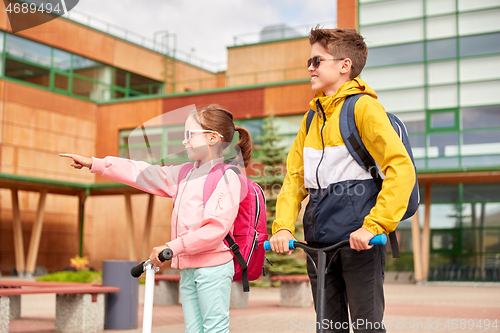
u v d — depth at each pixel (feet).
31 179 67.31
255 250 8.82
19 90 75.46
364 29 64.28
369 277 7.71
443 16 61.36
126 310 21.68
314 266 7.80
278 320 24.14
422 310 27.61
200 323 8.86
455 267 63.31
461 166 59.16
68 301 20.88
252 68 87.61
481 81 59.47
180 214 8.54
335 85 8.42
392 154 7.30
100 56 86.48
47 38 79.00
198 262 8.55
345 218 7.79
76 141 81.71
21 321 24.47
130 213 71.87
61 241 81.97
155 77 94.48
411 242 65.00
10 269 74.95
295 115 71.05
